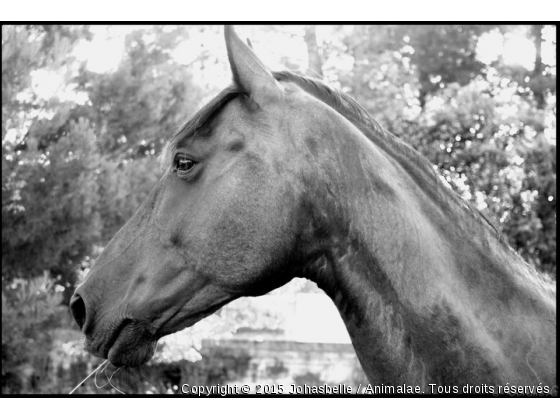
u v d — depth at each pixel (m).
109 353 2.25
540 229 7.32
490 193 7.44
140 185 8.49
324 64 12.43
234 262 2.13
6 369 7.84
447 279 2.09
